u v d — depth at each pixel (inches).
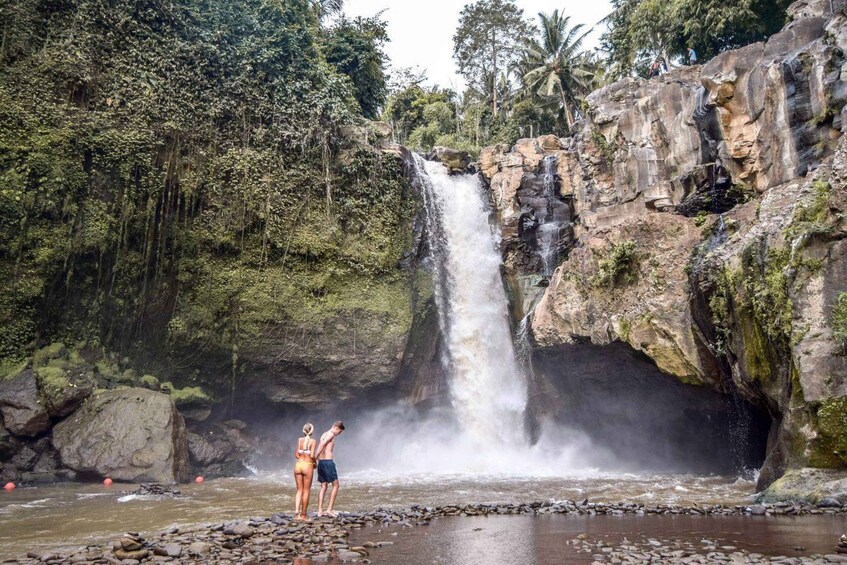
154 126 863.7
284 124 984.3
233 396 917.8
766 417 732.7
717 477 765.3
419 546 347.6
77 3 839.1
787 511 447.8
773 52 782.5
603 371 901.2
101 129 820.6
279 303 925.2
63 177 778.8
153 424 721.6
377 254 1011.3
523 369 1029.8
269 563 310.7
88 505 542.6
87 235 790.5
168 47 903.1
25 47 793.6
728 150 801.6
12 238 741.3
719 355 693.9
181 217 878.4
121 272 821.9
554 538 366.3
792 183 679.7
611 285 845.8
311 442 449.4
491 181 1185.4
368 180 1039.6
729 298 658.8
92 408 728.3
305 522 423.8
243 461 866.1
